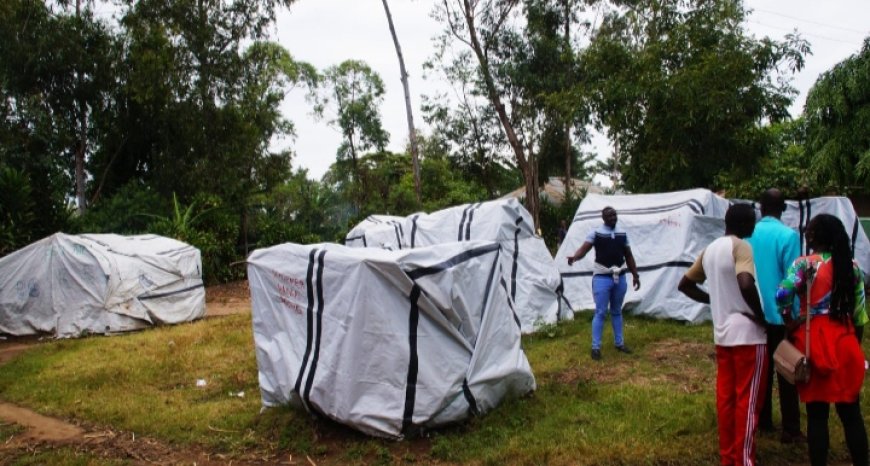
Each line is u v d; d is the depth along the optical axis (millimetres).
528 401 5605
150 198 23078
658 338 8031
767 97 14523
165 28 24719
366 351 5031
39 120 22812
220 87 26359
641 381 6227
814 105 15680
